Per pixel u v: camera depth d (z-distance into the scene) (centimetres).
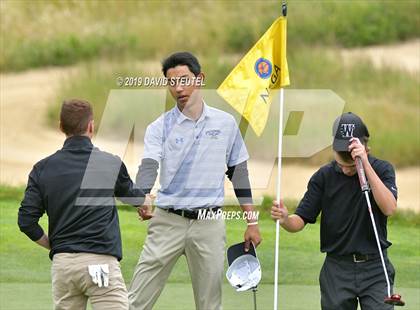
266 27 6475
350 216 2050
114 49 6284
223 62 6088
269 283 3247
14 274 3269
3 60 6256
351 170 2045
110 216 1956
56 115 5641
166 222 2223
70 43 6331
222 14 6600
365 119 5556
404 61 6234
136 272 2262
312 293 3088
